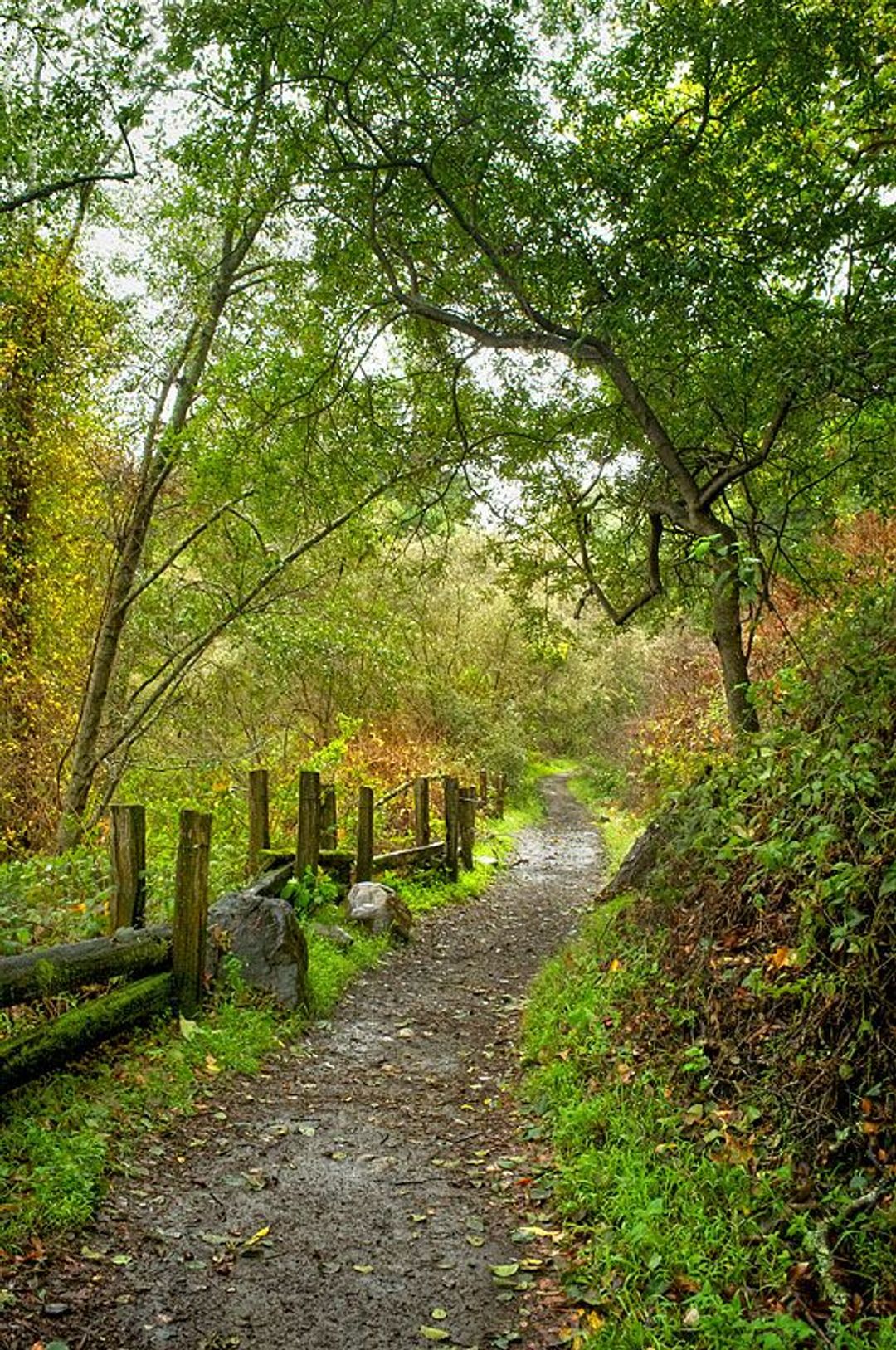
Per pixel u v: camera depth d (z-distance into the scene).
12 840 13.39
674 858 6.48
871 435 7.79
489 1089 5.67
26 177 9.59
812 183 7.05
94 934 5.75
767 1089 4.16
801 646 6.19
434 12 6.80
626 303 6.95
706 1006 4.95
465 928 10.45
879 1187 3.31
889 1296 2.97
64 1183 3.76
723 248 7.32
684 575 10.58
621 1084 4.91
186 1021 5.62
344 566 13.32
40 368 12.98
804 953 4.02
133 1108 4.66
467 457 10.14
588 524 10.84
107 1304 3.24
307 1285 3.48
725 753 7.29
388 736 19.70
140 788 13.96
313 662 14.30
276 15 6.58
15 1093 4.37
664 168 7.00
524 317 8.34
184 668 13.86
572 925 10.82
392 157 7.46
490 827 18.73
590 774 28.62
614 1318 3.19
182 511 13.74
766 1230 3.45
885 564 9.25
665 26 6.71
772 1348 2.80
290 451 9.57
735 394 7.84
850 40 6.46
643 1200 3.77
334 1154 4.63
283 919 6.69
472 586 23.52
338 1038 6.49
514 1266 3.65
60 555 14.29
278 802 11.52
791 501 7.98
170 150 8.02
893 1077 3.60
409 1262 3.67
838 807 4.26
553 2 7.14
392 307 9.29
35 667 14.03
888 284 6.73
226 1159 4.46
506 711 25.25
